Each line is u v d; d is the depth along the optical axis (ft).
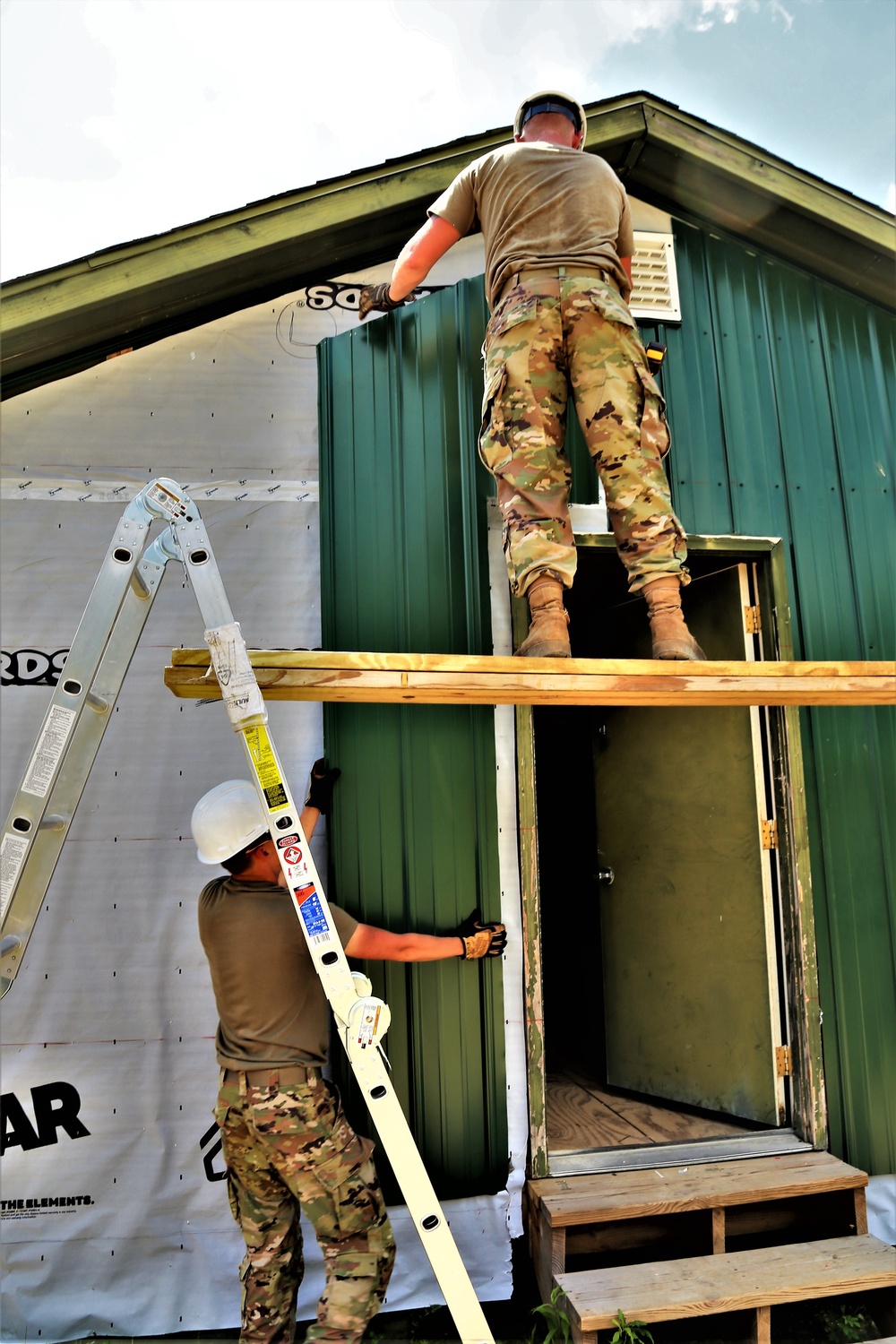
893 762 10.51
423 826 9.17
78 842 8.82
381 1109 5.65
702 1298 7.50
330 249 9.62
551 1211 8.10
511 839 9.43
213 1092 8.66
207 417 9.57
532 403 7.15
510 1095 9.05
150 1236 8.39
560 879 15.78
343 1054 8.74
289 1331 6.92
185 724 9.11
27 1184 8.34
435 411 9.86
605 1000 12.44
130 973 8.71
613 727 12.69
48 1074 8.50
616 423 7.13
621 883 12.34
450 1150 8.82
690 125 9.97
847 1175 8.87
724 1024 10.61
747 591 10.63
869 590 10.66
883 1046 9.95
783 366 10.85
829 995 9.91
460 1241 8.70
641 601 12.46
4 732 8.87
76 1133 8.45
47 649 9.04
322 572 9.35
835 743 10.37
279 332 9.80
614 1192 8.52
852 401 11.03
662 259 10.56
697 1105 10.85
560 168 7.57
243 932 6.76
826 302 11.18
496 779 9.45
